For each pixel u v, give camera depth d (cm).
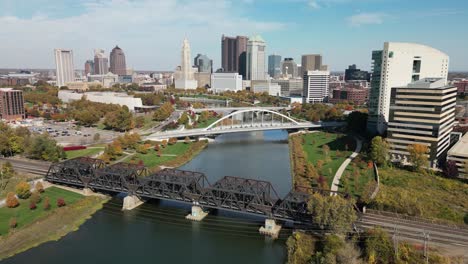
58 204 14712
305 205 12456
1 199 14975
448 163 18150
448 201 14538
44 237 12500
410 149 19538
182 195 14275
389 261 10012
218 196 13825
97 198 15812
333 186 17012
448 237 11175
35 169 18812
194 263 10956
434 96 19662
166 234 12900
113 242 12269
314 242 11569
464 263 9656
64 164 16950
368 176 18375
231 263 11000
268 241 12381
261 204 12912
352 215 11462
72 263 10906
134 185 15112
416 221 12406
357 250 10550
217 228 13375
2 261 10962
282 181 18538
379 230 10988
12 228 12738
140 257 11281
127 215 14512
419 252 10238
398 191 15425
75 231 13100
